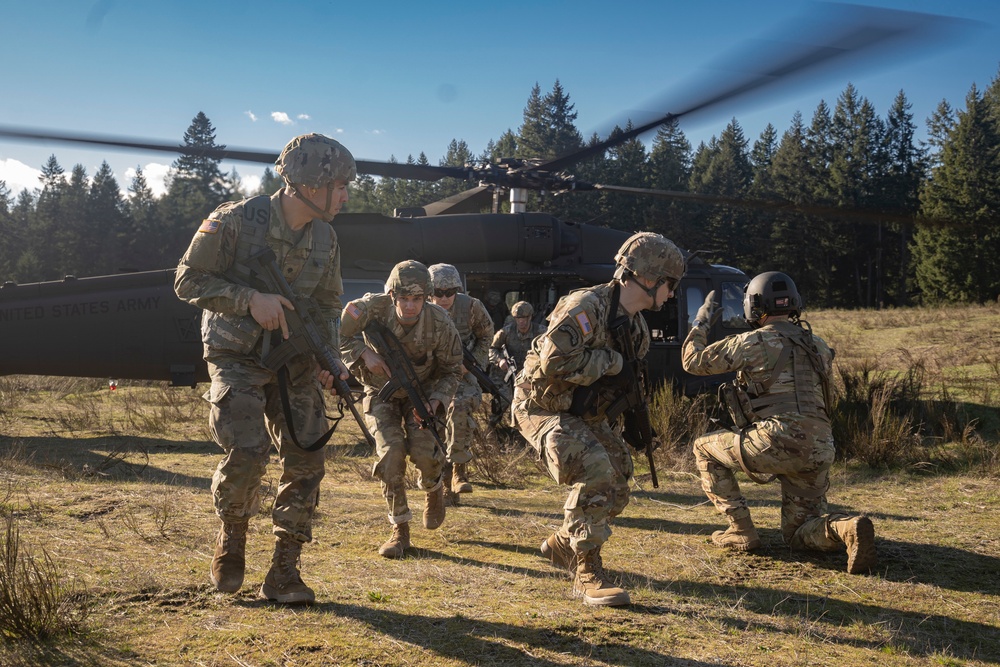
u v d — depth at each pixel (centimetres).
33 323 883
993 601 352
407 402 432
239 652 260
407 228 913
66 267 7319
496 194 955
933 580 381
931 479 623
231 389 298
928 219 655
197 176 4984
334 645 269
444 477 535
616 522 489
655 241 338
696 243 5834
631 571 382
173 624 281
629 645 286
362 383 434
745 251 5994
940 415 791
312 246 316
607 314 338
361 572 359
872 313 2652
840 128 6569
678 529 475
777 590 362
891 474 647
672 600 339
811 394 409
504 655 270
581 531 330
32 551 346
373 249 905
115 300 898
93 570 330
